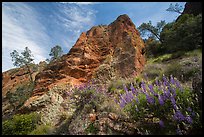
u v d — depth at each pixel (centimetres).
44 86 1536
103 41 1809
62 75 1548
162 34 1938
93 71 1534
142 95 673
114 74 1434
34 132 854
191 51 1372
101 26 1980
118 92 1023
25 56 2703
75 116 798
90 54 1695
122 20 1873
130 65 1459
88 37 1867
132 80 1155
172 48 1617
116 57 1588
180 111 555
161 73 1064
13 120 961
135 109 642
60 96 1259
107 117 677
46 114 1060
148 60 1652
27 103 1302
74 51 1752
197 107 545
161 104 585
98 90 888
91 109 766
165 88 639
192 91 598
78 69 1564
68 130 730
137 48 1636
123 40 1695
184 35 1595
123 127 620
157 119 600
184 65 1048
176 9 2384
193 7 2153
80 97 911
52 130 821
